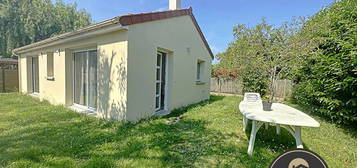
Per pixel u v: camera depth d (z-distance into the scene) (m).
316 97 5.08
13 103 6.34
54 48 6.38
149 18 4.62
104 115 4.66
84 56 5.61
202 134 3.60
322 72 4.46
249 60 4.51
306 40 4.02
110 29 4.04
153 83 5.03
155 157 2.54
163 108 6.11
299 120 2.45
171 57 5.95
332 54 4.24
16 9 21.39
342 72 3.78
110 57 4.41
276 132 3.72
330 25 4.38
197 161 2.48
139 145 2.93
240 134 3.65
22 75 9.49
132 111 4.30
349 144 3.41
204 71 8.69
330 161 2.69
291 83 9.05
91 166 2.20
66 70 5.88
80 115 4.85
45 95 7.15
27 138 3.11
